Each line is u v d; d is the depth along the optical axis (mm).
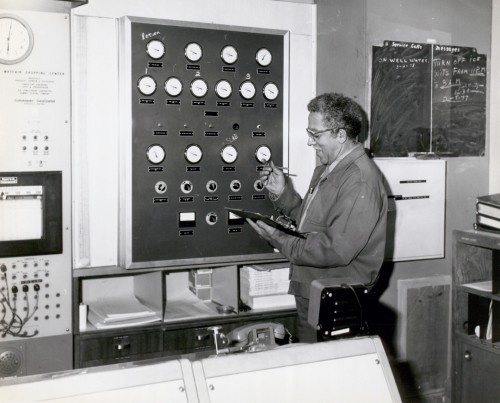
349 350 1597
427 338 3633
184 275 3521
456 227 3762
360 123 2707
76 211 2865
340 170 2607
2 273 2666
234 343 2008
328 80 3324
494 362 3180
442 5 3576
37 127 2701
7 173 2641
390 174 3408
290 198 3070
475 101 3746
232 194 3139
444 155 3664
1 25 2615
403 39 3455
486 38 3756
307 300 2768
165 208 2986
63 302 2787
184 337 2988
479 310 3389
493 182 3814
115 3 2883
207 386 1398
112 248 2957
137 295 3330
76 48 2820
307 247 2533
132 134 2896
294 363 1516
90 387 1318
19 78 2658
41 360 2758
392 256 3455
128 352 2883
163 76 2949
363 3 3260
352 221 2461
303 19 3348
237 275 3158
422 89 3547
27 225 2697
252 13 3203
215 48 3061
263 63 3176
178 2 3014
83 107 2852
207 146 3068
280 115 3238
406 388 3594
